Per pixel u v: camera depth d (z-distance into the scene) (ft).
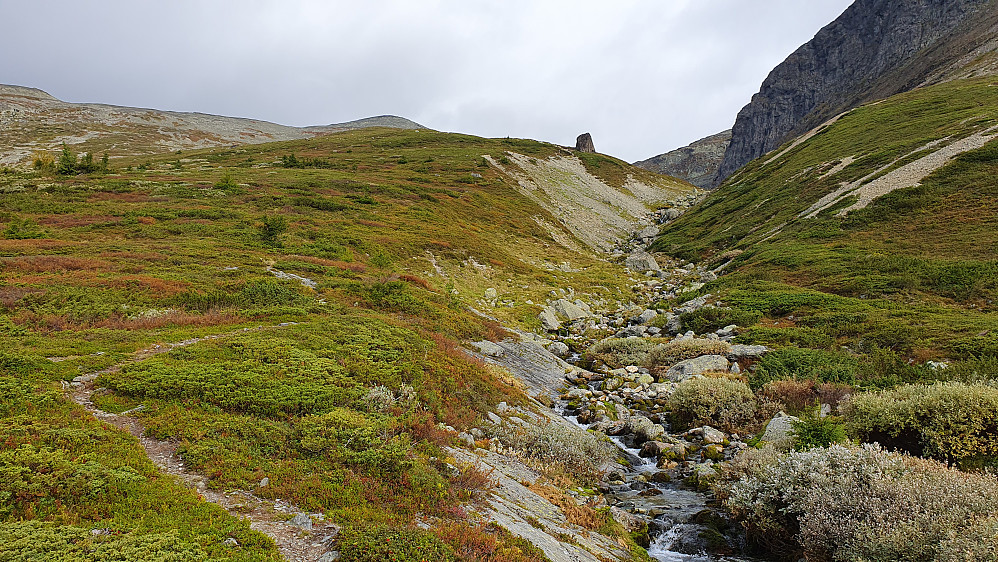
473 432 46.47
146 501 23.89
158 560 18.85
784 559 32.81
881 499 29.66
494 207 239.09
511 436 47.98
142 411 35.88
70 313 63.82
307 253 122.93
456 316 92.32
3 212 132.05
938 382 45.29
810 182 211.61
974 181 145.07
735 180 323.57
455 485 32.91
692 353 84.58
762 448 44.39
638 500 42.50
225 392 39.60
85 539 19.86
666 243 238.68
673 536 36.29
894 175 170.60
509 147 422.82
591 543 32.48
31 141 438.81
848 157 216.13
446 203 219.00
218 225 134.72
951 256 115.65
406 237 153.79
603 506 39.55
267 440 33.22
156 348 52.11
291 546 22.72
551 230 240.12
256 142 601.21
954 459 36.88
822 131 292.40
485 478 35.17
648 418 63.05
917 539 25.81
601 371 84.94
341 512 25.73
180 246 109.70
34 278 75.72
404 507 27.78
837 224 156.15
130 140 486.38
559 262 188.14
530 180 320.09
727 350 83.35
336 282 97.35
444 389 52.85
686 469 48.91
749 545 35.14
